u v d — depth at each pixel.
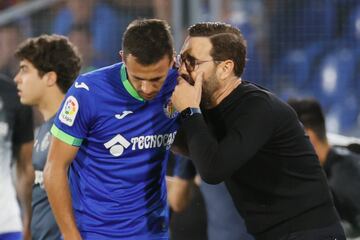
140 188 13.23
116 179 13.03
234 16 25.33
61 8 26.06
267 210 13.49
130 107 12.69
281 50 25.05
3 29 26.14
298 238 13.27
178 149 14.21
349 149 17.22
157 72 12.19
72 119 12.49
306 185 13.38
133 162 13.03
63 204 12.66
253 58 25.14
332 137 19.36
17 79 15.68
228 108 13.22
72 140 12.58
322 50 24.80
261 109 12.97
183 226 18.03
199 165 12.65
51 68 15.42
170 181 17.78
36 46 15.49
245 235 16.34
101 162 12.92
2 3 27.73
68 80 15.59
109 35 25.77
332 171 16.58
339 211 16.52
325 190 13.57
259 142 12.87
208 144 12.66
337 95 24.72
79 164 13.04
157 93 12.62
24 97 15.59
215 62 13.18
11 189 16.69
